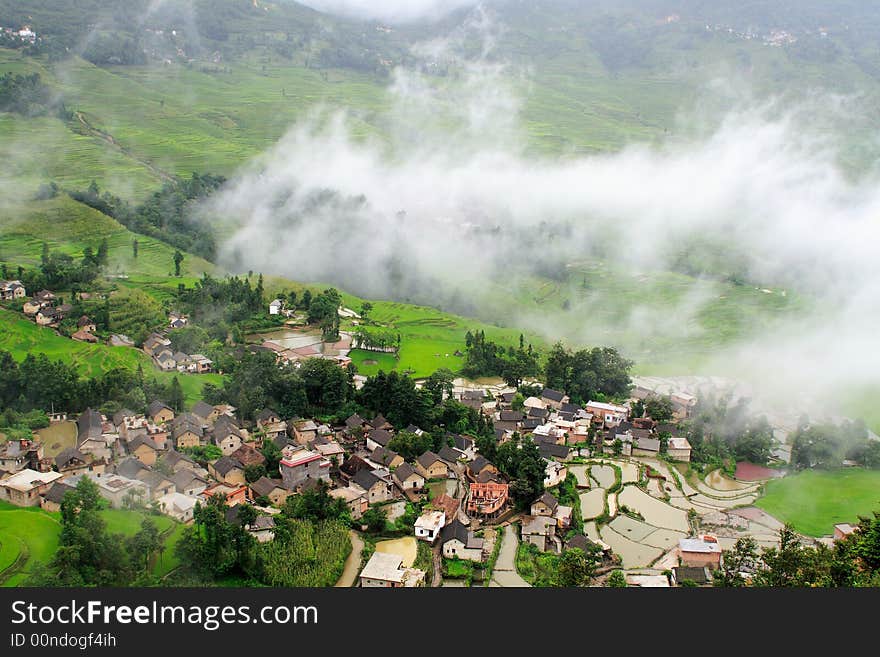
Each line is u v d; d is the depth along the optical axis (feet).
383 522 515.50
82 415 595.06
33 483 472.44
